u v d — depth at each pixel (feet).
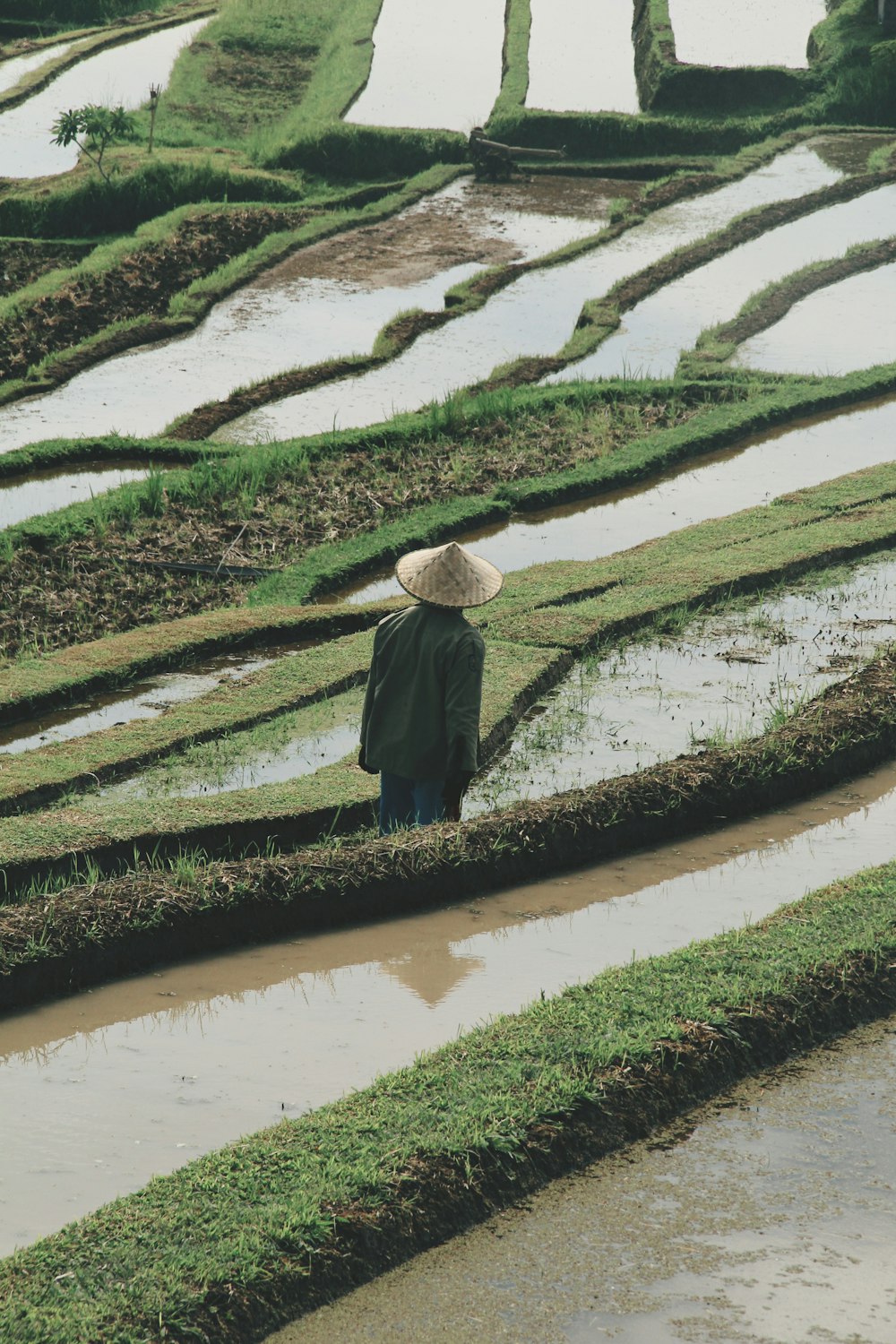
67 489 54.13
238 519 49.37
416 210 106.11
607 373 69.56
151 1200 13.55
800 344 73.05
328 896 21.56
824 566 41.93
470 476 54.39
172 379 70.33
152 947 20.17
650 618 36.94
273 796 25.59
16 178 109.91
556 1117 15.05
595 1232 13.69
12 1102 16.20
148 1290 12.29
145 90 137.59
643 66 135.74
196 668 36.32
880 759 28.58
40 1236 13.60
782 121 124.36
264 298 84.94
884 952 18.84
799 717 28.96
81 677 34.19
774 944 18.98
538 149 120.37
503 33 156.35
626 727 30.22
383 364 72.18
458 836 22.93
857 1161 14.88
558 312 81.41
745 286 85.10
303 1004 18.86
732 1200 14.20
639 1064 15.97
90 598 42.04
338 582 43.62
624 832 24.54
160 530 48.26
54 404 66.28
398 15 160.97
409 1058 17.33
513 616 36.83
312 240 96.58
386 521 49.55
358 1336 12.30
